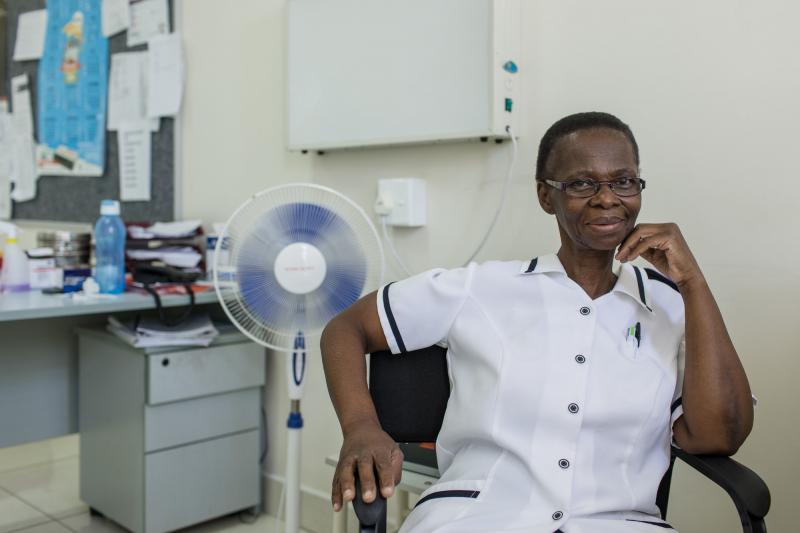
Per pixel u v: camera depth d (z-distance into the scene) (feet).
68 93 8.43
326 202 4.43
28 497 6.81
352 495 2.60
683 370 3.14
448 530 2.89
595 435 3.03
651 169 4.27
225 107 6.77
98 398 6.18
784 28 3.78
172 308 6.63
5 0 9.31
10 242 5.99
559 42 4.61
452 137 4.82
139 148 7.61
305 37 5.61
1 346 6.16
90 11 8.07
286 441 6.42
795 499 3.87
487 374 3.18
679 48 4.13
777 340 3.88
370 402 3.18
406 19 5.00
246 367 6.16
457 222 5.16
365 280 4.46
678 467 4.29
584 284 3.24
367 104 5.26
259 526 6.31
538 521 2.92
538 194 3.41
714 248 4.06
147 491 5.65
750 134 3.91
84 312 5.12
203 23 6.93
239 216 4.41
